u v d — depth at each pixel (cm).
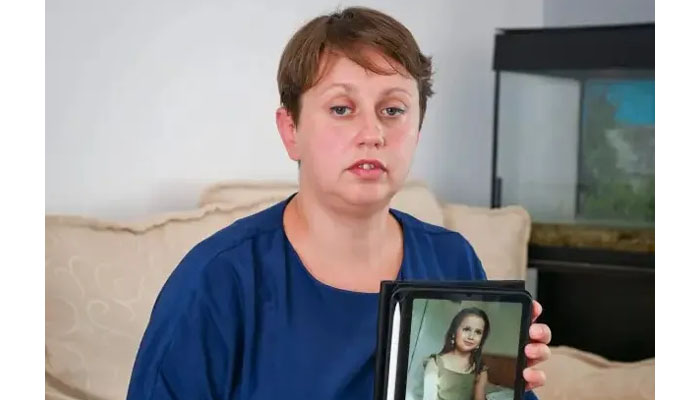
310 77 88
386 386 85
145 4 227
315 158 89
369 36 87
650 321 294
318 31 88
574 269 282
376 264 95
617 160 279
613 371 218
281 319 90
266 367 89
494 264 254
